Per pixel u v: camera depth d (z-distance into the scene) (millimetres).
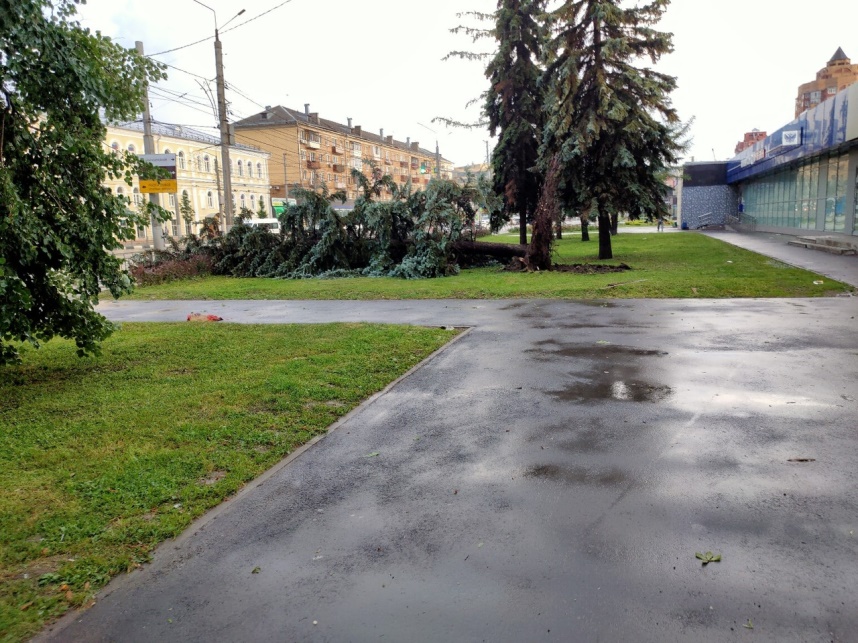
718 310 10656
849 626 2586
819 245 21141
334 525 3672
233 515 3848
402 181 109062
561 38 19266
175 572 3250
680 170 41156
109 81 7426
